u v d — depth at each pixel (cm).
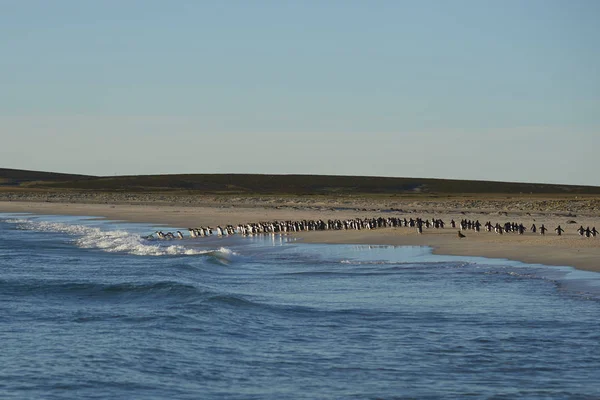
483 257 5938
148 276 5338
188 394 2394
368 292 4356
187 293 4356
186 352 2933
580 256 5528
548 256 5662
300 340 3125
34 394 2402
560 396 2297
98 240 9125
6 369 2697
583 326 3203
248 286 4759
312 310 3784
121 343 3100
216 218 14188
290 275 5325
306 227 9950
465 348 2911
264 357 2844
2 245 8631
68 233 10925
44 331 3381
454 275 4962
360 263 5900
